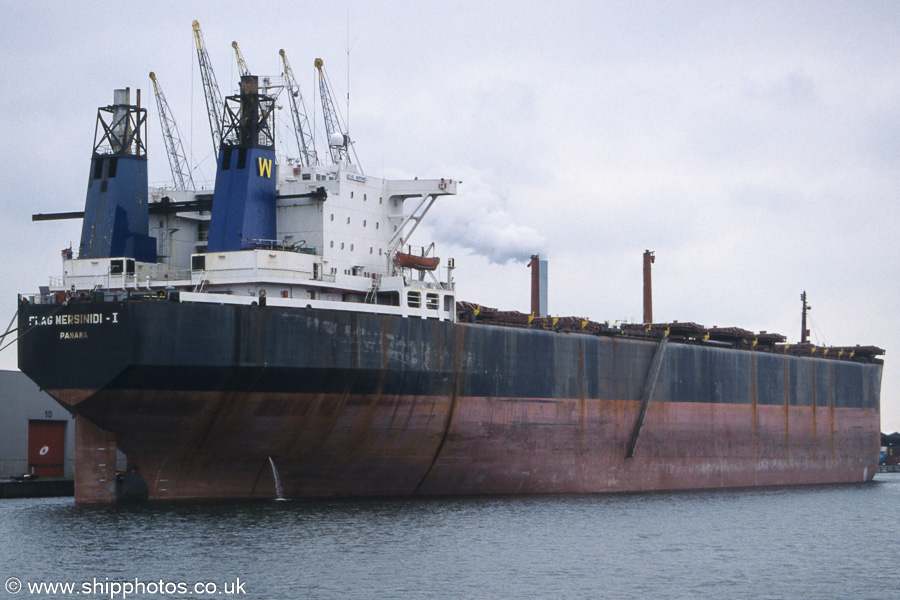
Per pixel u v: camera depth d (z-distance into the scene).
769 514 69.69
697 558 52.31
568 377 76.38
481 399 69.75
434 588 44.00
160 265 66.06
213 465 60.91
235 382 58.25
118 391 56.75
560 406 75.69
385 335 63.62
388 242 72.44
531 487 74.25
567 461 76.38
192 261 64.25
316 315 60.59
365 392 63.03
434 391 66.62
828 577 48.88
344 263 69.06
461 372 68.25
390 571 46.41
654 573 48.50
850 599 44.78
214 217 65.50
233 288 63.53
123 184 65.50
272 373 59.06
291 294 63.50
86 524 54.34
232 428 59.66
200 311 57.00
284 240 68.56
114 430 58.41
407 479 67.88
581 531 58.25
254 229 64.94
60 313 58.09
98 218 65.50
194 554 48.12
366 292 67.50
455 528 56.72
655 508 69.81
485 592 43.69
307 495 64.44
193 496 61.53
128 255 65.31
